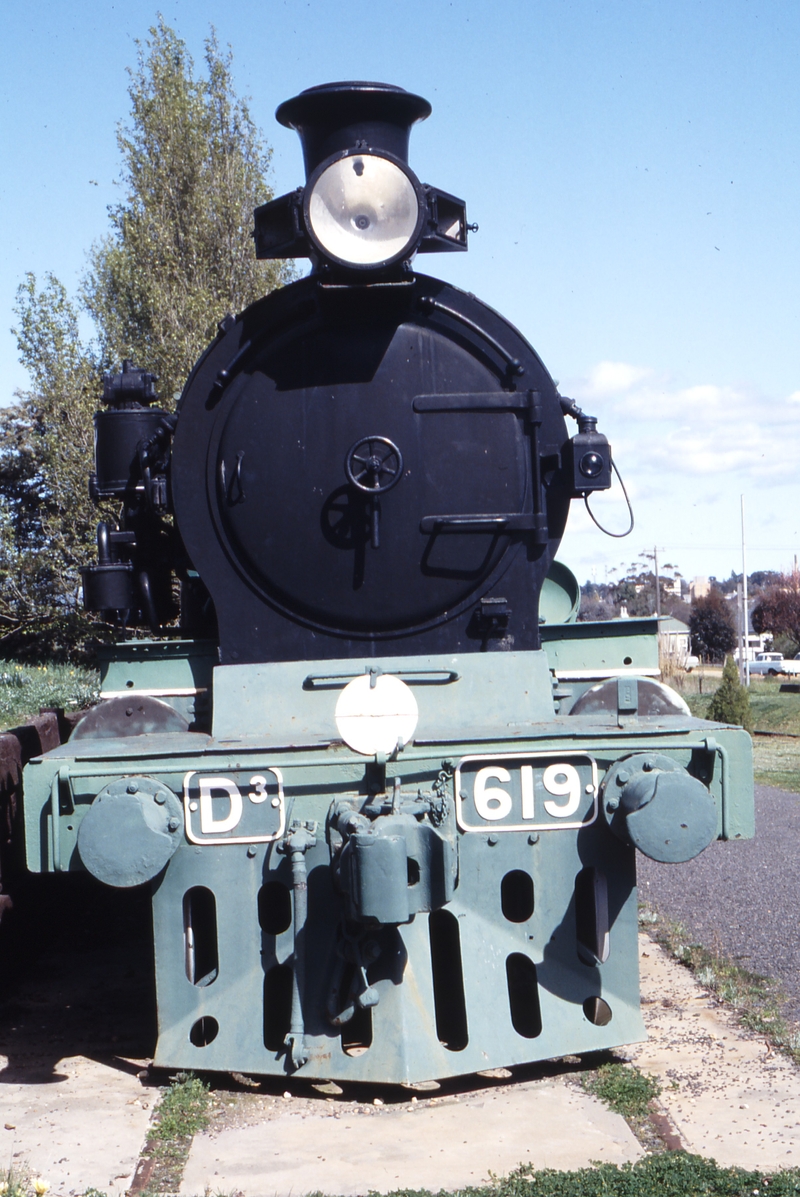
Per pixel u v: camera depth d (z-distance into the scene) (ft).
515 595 17.84
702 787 15.19
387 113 18.08
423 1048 15.15
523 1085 16.02
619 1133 14.38
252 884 15.72
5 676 53.01
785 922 26.68
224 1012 15.72
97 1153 13.96
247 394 17.58
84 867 15.28
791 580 230.89
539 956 16.07
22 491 103.91
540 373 17.94
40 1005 20.42
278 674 17.13
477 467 17.66
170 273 79.46
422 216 16.70
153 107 80.59
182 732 17.61
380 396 17.52
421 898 14.51
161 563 20.15
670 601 244.42
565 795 15.96
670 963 23.02
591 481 17.52
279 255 18.57
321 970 15.55
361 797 15.56
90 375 79.46
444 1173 13.26
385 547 17.44
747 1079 16.29
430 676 17.20
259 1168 13.47
